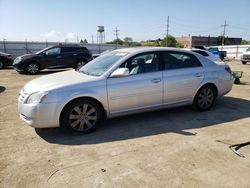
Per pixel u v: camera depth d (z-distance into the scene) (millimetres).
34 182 3133
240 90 8797
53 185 3070
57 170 3398
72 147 4105
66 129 4574
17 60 14859
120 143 4238
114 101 4777
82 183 3105
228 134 4609
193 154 3830
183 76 5430
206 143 4219
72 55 15828
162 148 4035
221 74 5992
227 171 3367
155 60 5215
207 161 3621
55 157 3766
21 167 3482
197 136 4512
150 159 3680
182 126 5008
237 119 5445
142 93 4992
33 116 4328
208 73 5789
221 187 3029
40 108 4297
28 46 34719
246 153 3881
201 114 5773
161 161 3621
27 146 4156
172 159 3678
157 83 5109
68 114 4500
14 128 4992
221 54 29516
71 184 3088
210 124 5129
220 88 6035
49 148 4074
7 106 6734
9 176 3262
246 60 24609
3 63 18453
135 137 4484
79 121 4613
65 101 4395
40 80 4910
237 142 4262
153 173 3312
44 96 4309
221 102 6926
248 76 13500
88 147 4098
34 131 4816
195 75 5594
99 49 40500
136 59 5039
